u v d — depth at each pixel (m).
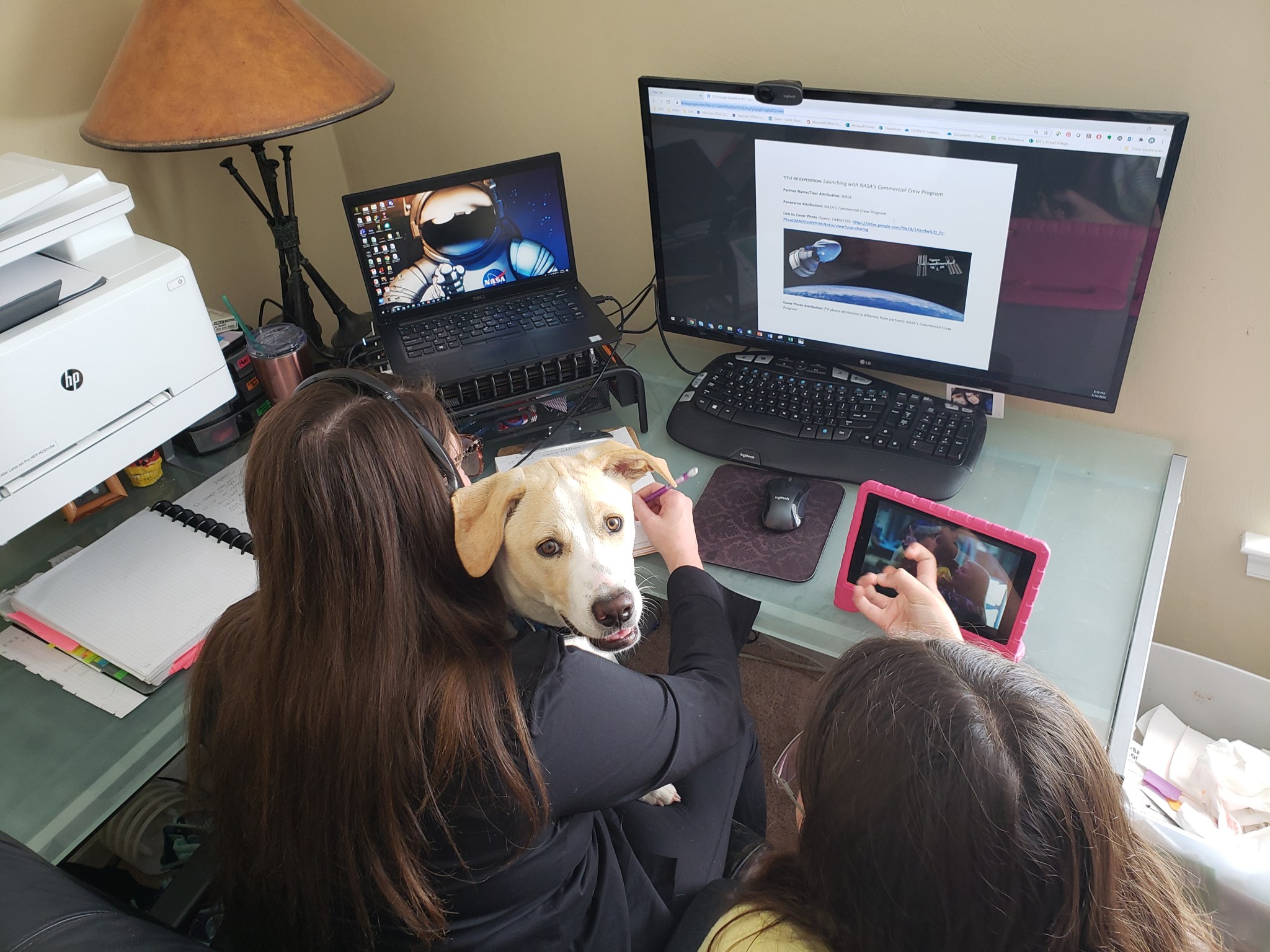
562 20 1.43
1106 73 1.11
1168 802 1.32
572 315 1.44
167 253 1.18
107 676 1.11
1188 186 1.12
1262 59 1.01
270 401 1.48
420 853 0.75
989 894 0.54
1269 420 1.23
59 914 0.62
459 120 1.65
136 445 1.21
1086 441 1.32
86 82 1.37
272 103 1.22
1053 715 0.56
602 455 0.85
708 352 1.59
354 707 0.70
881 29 1.21
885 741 0.56
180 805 1.42
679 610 1.01
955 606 1.04
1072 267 1.11
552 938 0.84
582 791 0.79
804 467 1.29
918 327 1.26
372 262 1.39
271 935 0.86
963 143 1.08
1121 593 1.10
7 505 1.08
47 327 1.05
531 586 0.83
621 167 1.54
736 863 1.06
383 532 0.71
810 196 1.22
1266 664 1.47
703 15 1.32
